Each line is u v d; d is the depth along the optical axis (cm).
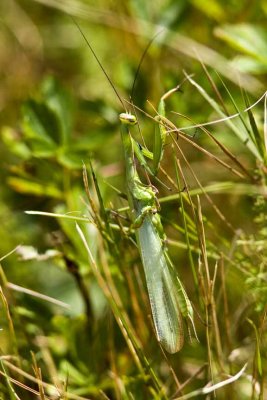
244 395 46
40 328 48
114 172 53
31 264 52
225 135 51
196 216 43
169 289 41
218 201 52
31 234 52
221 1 54
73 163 50
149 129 52
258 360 43
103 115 53
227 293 49
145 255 42
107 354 47
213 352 45
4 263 52
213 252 46
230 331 46
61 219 48
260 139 45
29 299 49
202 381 46
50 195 51
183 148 53
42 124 50
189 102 51
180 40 54
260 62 50
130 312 48
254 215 50
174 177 52
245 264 46
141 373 44
